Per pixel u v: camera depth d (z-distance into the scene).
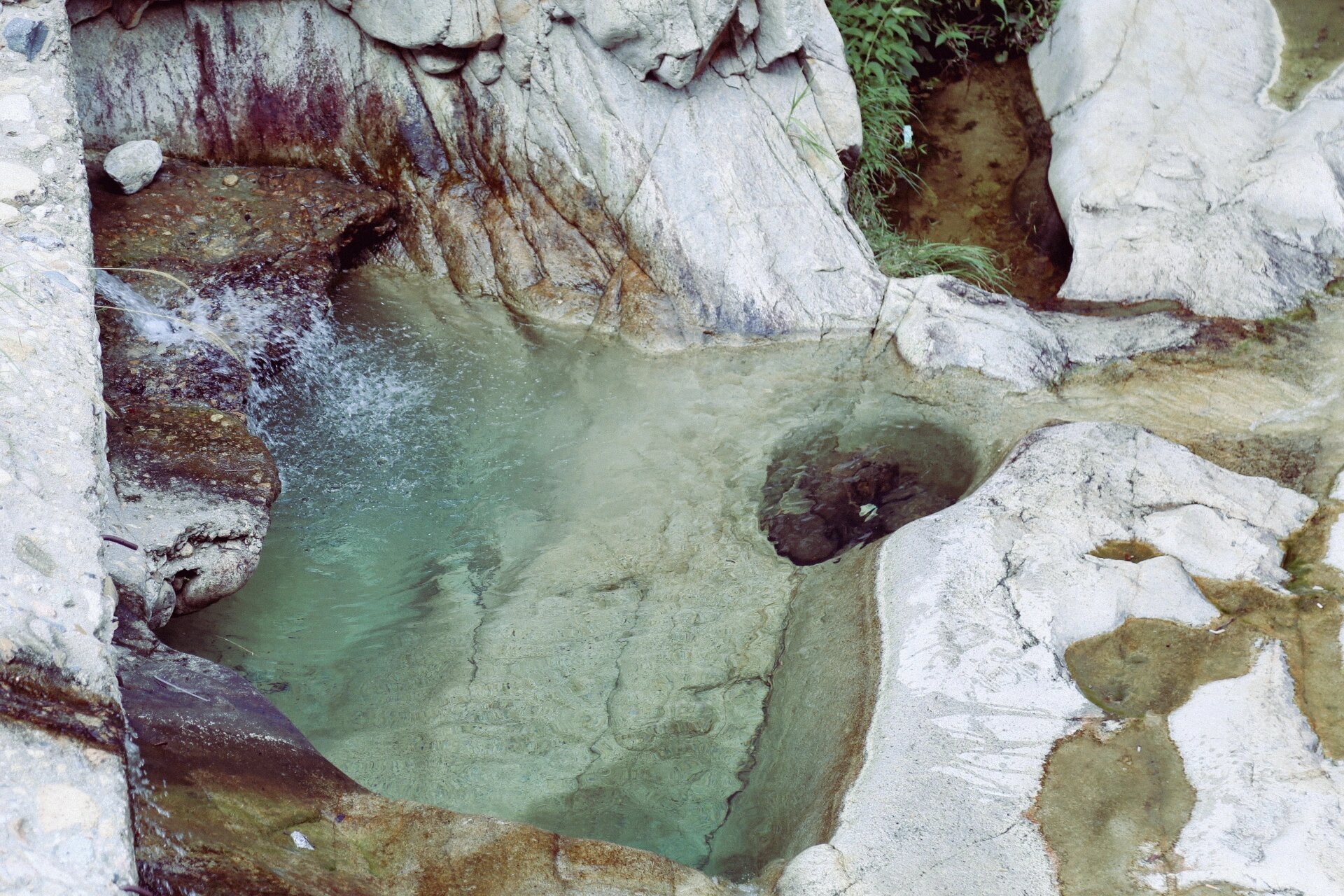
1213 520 4.35
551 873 3.14
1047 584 4.06
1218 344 5.67
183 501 4.20
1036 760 3.48
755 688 4.22
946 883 3.12
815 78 6.34
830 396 5.64
